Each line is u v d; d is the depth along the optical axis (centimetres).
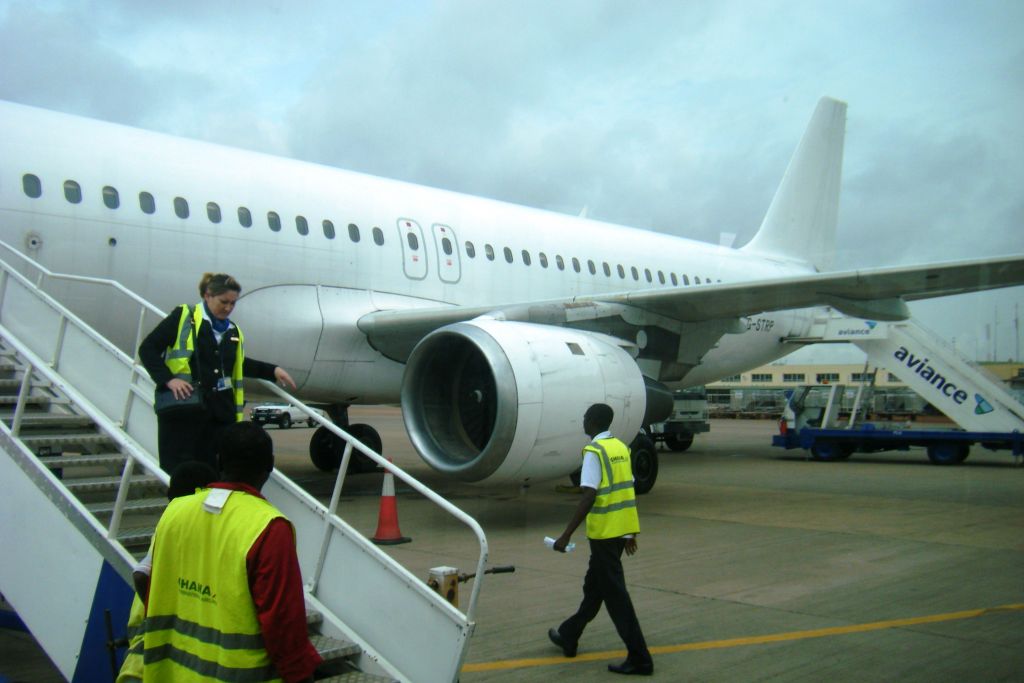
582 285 1222
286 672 231
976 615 504
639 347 960
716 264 1504
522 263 1141
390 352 977
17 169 740
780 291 858
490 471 752
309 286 920
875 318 941
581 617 435
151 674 244
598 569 421
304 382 942
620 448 434
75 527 383
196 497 248
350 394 993
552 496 1013
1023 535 766
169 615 246
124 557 357
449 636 316
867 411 1619
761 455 1772
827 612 512
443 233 1059
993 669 410
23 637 487
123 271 790
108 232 780
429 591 327
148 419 447
